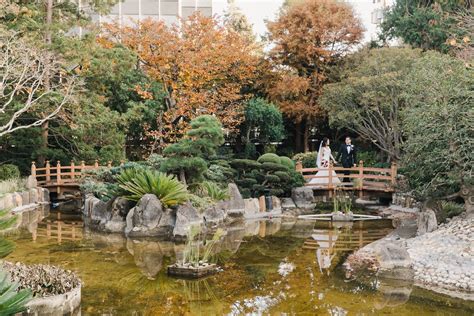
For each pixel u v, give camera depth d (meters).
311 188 16.69
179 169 13.66
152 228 11.99
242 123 23.41
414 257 9.32
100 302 7.33
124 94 20.66
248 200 15.03
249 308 7.15
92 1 19.89
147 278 8.59
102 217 13.22
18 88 13.62
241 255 10.26
